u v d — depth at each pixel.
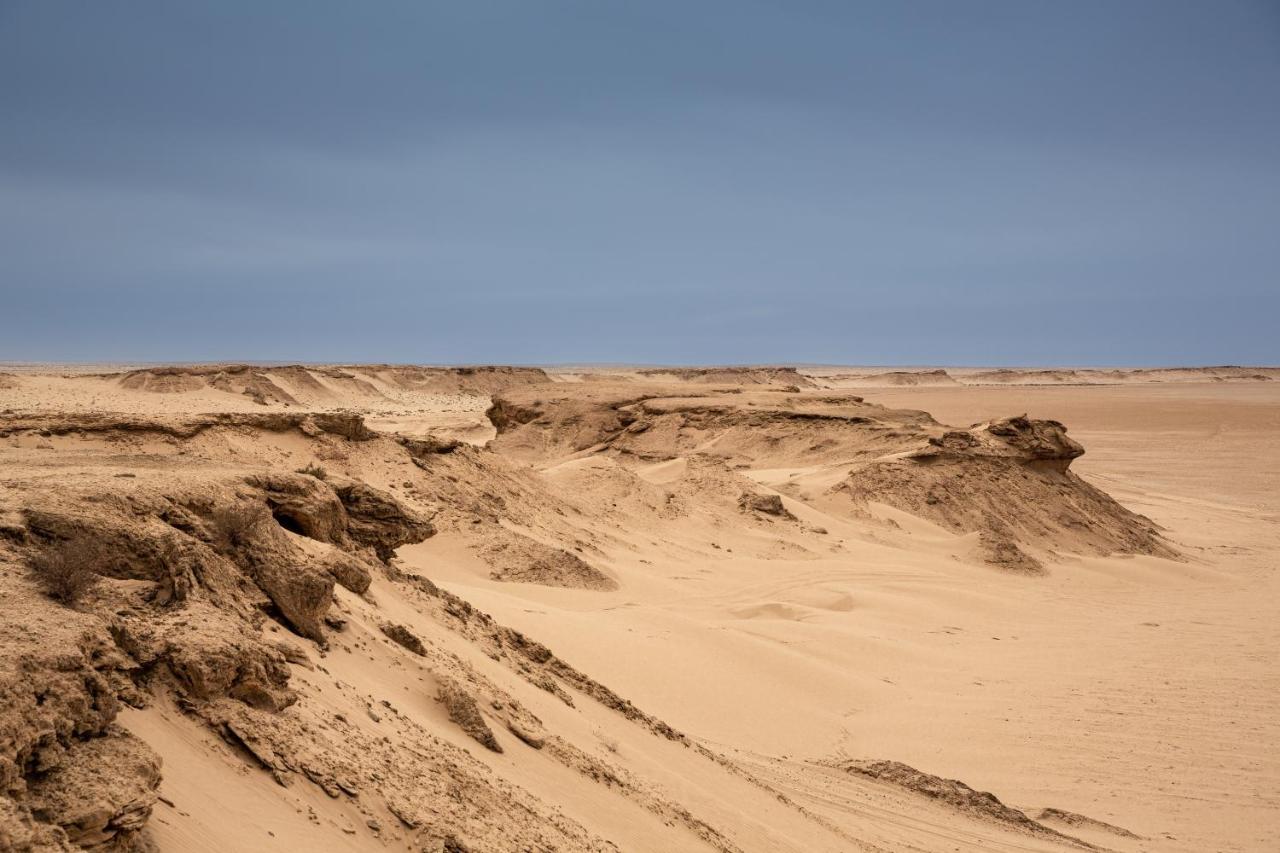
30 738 8.03
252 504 14.29
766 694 31.02
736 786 19.62
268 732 10.48
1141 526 72.06
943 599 49.12
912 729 31.03
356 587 16.55
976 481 68.69
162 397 121.94
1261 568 66.06
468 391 188.25
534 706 17.34
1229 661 40.84
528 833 11.91
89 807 7.97
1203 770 29.25
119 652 9.82
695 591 45.25
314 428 39.62
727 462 83.25
